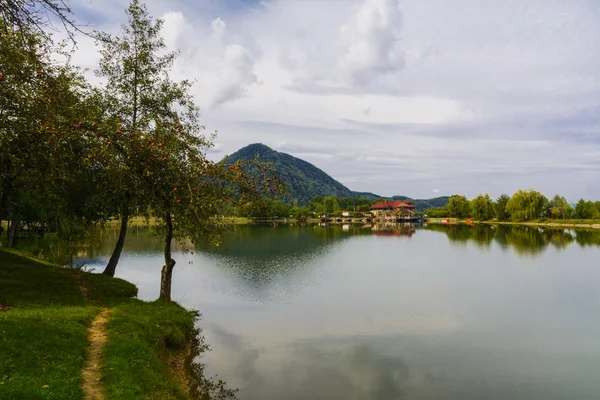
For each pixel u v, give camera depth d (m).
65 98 15.80
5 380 9.96
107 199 23.03
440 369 18.34
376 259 56.09
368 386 16.39
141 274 41.09
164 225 22.81
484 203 180.62
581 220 137.25
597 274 43.59
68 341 13.93
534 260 54.59
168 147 15.00
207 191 16.39
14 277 22.50
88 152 13.55
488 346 21.36
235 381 16.64
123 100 25.73
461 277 41.75
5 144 16.23
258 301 30.70
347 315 27.03
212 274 42.19
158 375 14.17
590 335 23.19
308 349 20.62
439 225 171.88
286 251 65.00
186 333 21.12
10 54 11.53
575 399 15.70
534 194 152.88
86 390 11.05
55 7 9.52
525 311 28.28
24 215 39.66
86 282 26.31
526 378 17.53
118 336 16.06
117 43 25.14
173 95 26.14
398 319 26.17
